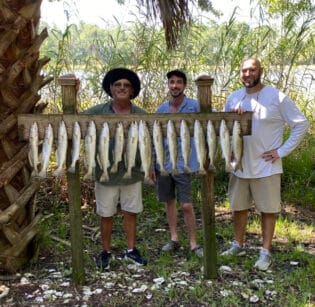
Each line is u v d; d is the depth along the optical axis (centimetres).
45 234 466
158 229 548
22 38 386
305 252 468
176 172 372
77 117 361
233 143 376
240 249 461
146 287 382
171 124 365
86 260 443
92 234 524
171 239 479
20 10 372
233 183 436
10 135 390
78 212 380
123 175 398
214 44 696
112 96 408
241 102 416
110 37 672
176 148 370
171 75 439
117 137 359
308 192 656
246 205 440
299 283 391
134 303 359
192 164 443
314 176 694
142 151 363
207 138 371
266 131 405
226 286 386
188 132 369
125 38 679
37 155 362
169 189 465
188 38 681
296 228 545
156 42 666
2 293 373
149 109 664
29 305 356
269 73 698
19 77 390
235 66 670
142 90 669
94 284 391
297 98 750
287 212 607
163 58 663
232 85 675
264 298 366
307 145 764
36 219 424
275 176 412
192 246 464
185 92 673
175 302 361
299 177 688
